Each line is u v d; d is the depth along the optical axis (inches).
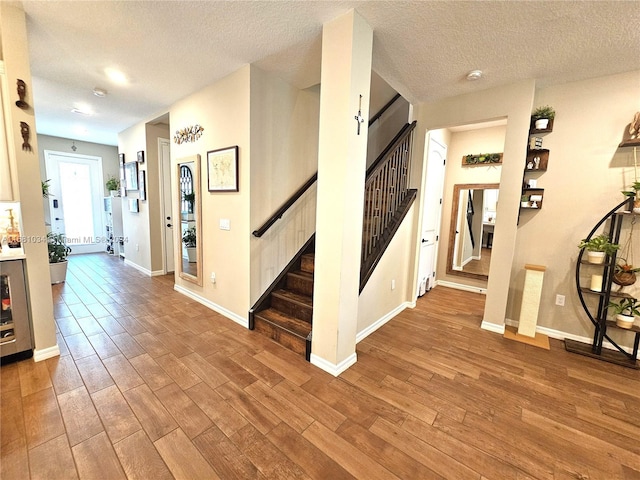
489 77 106.0
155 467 53.8
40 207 83.7
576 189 109.0
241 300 118.3
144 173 179.5
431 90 119.0
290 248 130.3
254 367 87.4
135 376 81.0
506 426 66.7
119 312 126.6
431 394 77.5
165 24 80.4
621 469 56.3
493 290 119.0
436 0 66.4
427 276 170.7
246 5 71.2
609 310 104.7
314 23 78.0
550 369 91.4
